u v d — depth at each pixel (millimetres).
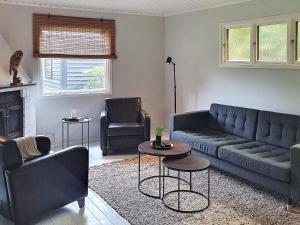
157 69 6230
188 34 5590
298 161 2846
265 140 3924
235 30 4746
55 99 5277
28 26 4922
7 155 2479
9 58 4645
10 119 4508
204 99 5379
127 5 5051
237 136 4277
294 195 2908
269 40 4254
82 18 5320
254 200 3227
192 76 5594
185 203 3174
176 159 3230
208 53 5199
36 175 2641
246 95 4598
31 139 3268
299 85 3891
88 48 5434
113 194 3393
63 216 2959
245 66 4547
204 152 3951
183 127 4613
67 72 5434
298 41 3943
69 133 5473
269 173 3096
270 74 4227
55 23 5102
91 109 5637
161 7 5230
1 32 4730
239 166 3492
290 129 3666
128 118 5316
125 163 4402
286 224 2760
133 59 5934
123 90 5910
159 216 2918
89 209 3096
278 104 4160
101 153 4930
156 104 6309
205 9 5172
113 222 2844
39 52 5031
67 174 2914
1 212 2746
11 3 4758
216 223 2787
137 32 5906
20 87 4566
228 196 3322
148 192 3434
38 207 2691
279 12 4043
